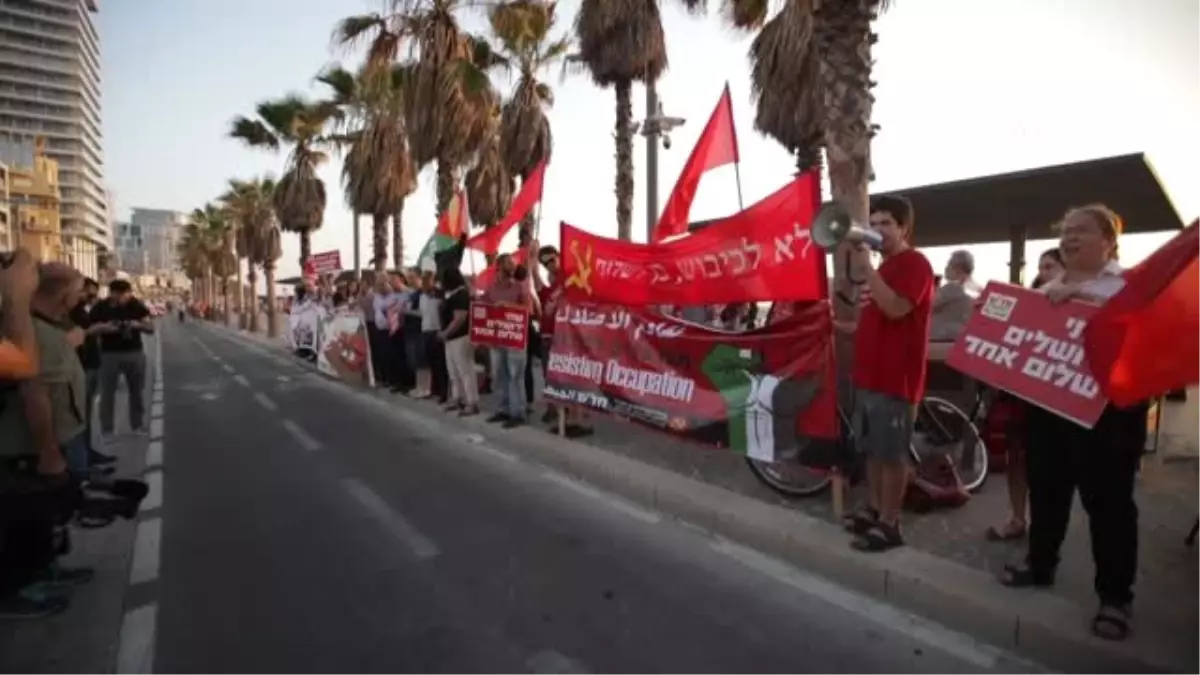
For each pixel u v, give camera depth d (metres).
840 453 5.38
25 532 4.26
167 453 8.52
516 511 6.18
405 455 8.33
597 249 7.71
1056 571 4.36
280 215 30.28
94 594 4.57
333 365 15.61
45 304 4.90
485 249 12.52
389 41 17.06
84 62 148.12
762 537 5.23
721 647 3.83
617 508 6.25
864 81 6.40
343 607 4.35
